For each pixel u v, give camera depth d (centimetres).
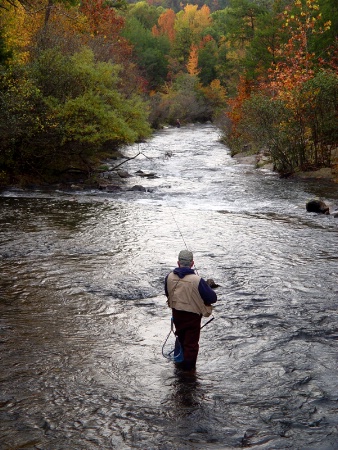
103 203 1741
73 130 2041
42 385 573
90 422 500
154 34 10862
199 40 10688
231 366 623
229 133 3988
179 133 5619
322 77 2367
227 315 786
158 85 9062
